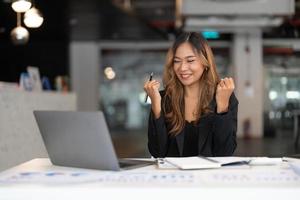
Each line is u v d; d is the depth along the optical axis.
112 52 13.82
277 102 13.24
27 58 13.37
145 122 14.45
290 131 13.12
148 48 13.65
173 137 2.10
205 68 2.10
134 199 1.24
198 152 2.04
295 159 1.78
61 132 1.60
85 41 13.17
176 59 2.10
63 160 1.67
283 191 1.22
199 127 2.05
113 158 1.52
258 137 12.49
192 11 7.43
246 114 12.58
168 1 8.93
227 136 1.95
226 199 1.23
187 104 2.13
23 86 5.89
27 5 4.77
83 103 13.34
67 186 1.28
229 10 7.29
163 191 1.24
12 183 1.33
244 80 12.60
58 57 13.33
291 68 13.21
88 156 1.57
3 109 4.72
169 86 2.17
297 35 12.32
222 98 1.93
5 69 13.36
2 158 4.66
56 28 10.70
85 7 8.30
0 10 8.23
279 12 7.23
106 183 1.32
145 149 8.98
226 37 13.01
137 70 14.08
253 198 1.22
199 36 2.12
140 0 8.94
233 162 1.63
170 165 1.62
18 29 6.49
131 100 14.32
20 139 5.21
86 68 13.30
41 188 1.27
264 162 1.67
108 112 14.26
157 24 11.16
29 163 1.78
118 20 9.70
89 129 1.51
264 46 13.08
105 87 14.13
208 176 1.42
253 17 8.01
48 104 6.31
